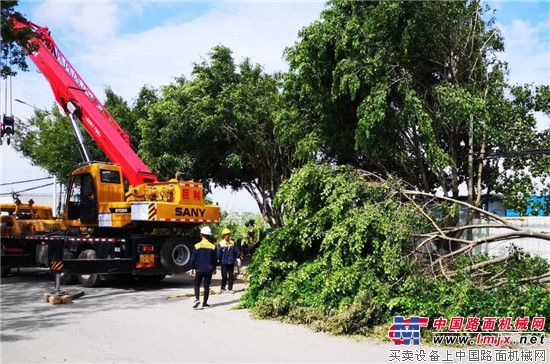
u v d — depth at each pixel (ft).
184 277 58.80
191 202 49.29
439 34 41.83
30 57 57.52
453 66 44.47
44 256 54.95
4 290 46.80
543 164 47.75
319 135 47.75
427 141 39.91
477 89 44.32
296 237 35.63
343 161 49.73
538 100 48.19
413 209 34.53
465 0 41.39
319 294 31.24
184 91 67.56
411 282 29.63
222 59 70.08
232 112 64.75
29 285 50.83
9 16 43.14
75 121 54.49
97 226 50.67
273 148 67.77
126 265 47.09
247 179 76.95
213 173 77.25
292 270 35.22
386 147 41.42
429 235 33.30
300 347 25.44
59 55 58.23
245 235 75.36
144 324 30.99
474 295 28.66
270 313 32.30
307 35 43.62
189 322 31.55
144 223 49.11
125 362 22.94
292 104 52.42
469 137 44.47
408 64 42.11
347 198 33.63
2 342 26.58
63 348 25.38
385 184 36.04
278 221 71.87
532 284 31.19
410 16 39.68
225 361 23.07
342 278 30.17
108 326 30.45
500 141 43.21
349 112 46.50
